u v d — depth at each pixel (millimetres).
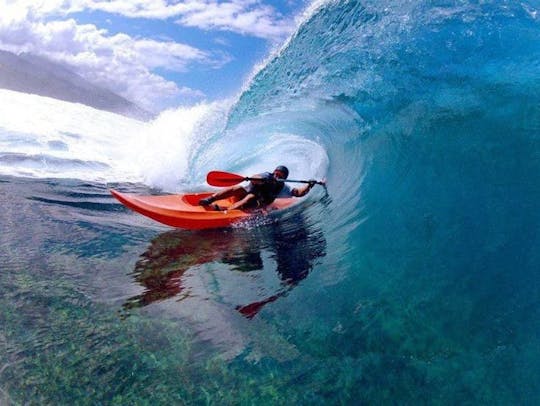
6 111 14375
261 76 10664
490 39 8266
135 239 6031
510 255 4496
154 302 4383
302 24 10102
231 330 3936
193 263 5305
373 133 7984
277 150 9734
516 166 5738
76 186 8797
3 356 3508
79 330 3883
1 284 4555
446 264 4609
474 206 5383
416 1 8977
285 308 4266
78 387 3268
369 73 8977
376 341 3738
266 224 6605
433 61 8484
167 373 3426
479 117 6930
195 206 6883
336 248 5473
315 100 9617
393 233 5441
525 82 7148
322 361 3557
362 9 9398
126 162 11531
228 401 3197
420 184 6258
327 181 7848
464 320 3863
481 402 3139
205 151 10883
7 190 7863
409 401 3189
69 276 4840
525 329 3658
